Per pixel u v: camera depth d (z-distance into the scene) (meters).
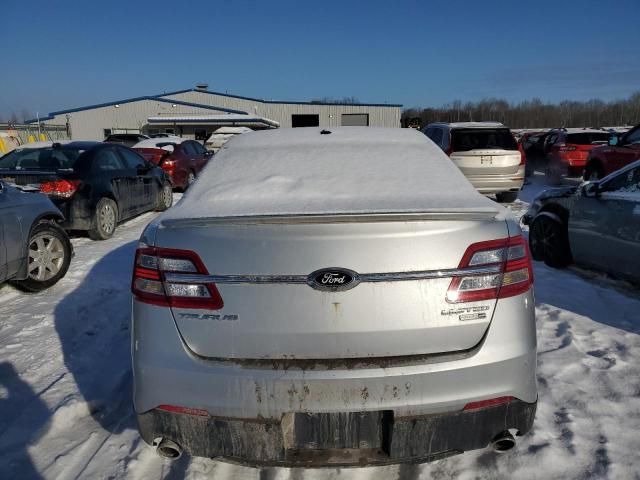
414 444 2.01
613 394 3.07
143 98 45.00
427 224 2.01
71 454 2.62
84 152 7.66
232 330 1.97
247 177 2.73
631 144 10.75
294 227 1.98
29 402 3.10
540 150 16.38
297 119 47.94
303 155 2.96
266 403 1.95
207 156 14.65
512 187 10.45
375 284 1.95
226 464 2.53
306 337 1.95
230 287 1.97
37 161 7.53
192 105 45.28
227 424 1.99
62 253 5.40
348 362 1.96
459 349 2.01
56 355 3.76
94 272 5.84
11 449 2.66
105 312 4.64
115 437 2.77
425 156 2.98
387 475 2.44
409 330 1.96
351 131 3.36
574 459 2.48
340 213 1.98
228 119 42.03
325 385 1.92
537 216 6.08
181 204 2.47
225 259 1.98
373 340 1.95
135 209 8.72
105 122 45.19
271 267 1.95
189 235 2.04
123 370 3.52
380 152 3.01
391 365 1.95
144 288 2.07
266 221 1.98
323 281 1.93
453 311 1.99
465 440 2.04
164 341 2.02
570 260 5.73
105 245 7.21
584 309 4.50
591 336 3.92
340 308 1.94
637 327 4.07
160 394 2.02
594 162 11.85
